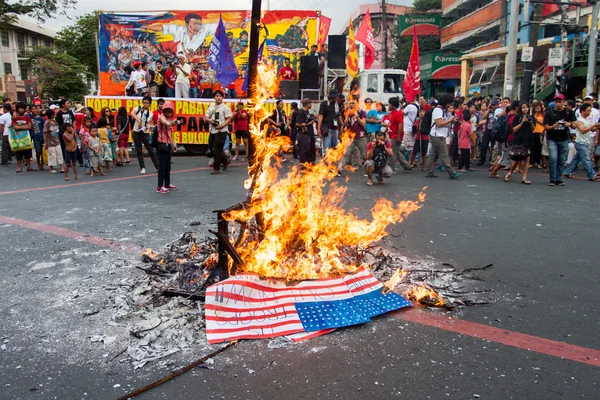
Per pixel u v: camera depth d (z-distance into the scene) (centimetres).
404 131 1235
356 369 270
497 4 3131
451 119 1025
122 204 730
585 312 349
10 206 721
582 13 2342
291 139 1216
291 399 242
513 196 822
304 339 303
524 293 384
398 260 452
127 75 1658
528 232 575
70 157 1027
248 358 281
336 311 333
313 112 1522
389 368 271
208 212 667
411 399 242
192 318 325
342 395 245
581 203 761
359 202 752
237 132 1276
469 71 3309
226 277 367
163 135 823
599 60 1856
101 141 1138
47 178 1058
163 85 1614
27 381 257
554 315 343
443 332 316
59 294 375
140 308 344
